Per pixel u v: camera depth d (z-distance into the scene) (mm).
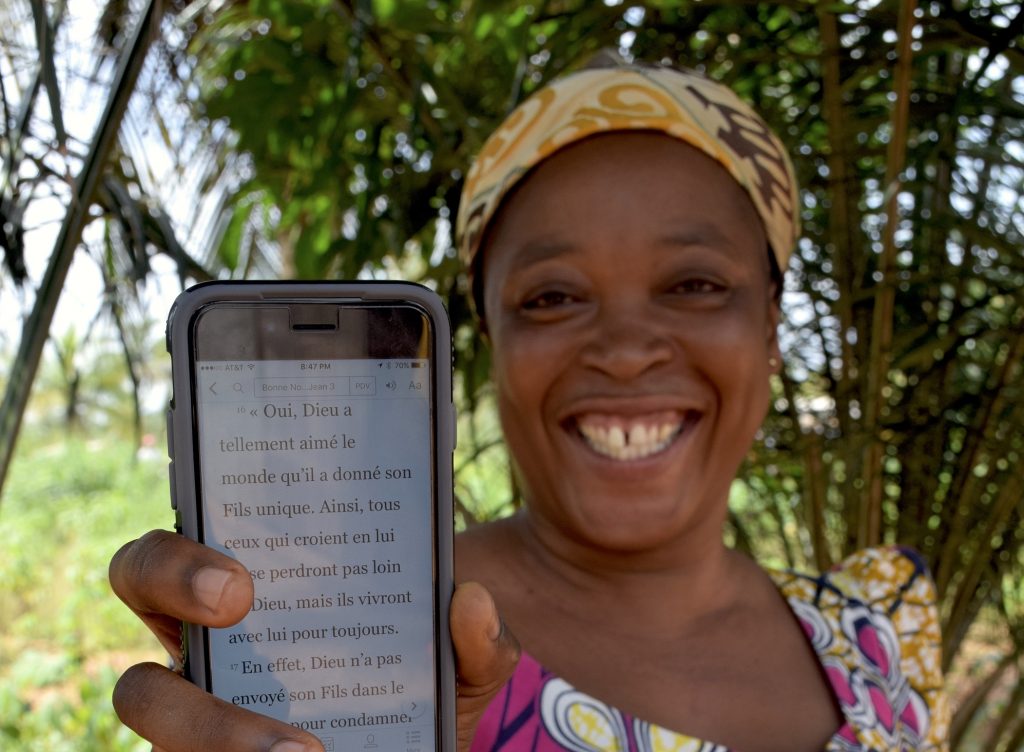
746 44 657
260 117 730
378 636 324
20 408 559
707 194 433
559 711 405
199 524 314
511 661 320
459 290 750
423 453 327
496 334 449
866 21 598
